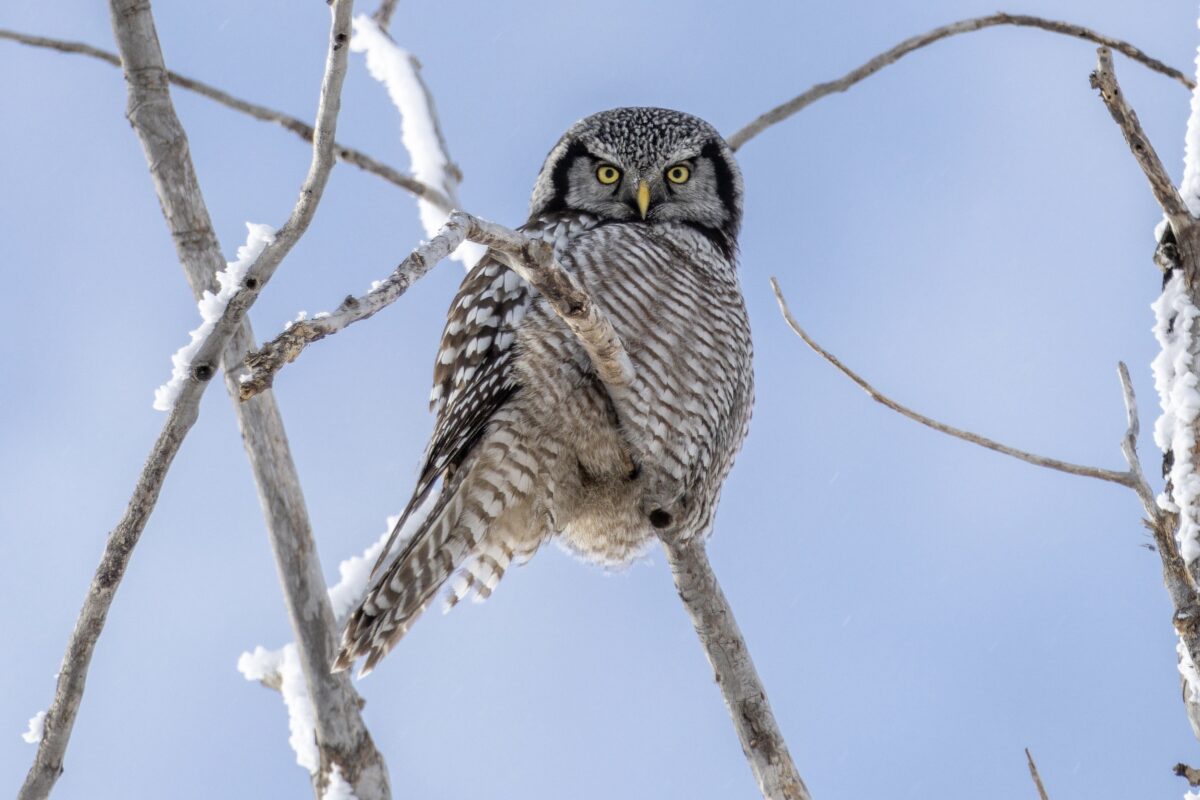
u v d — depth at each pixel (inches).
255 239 272.8
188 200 356.2
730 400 428.8
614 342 339.0
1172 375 260.4
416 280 236.1
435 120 432.5
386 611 370.3
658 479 405.4
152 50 359.6
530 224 460.4
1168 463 261.4
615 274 403.9
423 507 399.2
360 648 360.8
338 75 254.5
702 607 330.6
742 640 332.2
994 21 402.0
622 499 408.8
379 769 335.3
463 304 417.1
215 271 354.9
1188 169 272.7
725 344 422.6
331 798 330.3
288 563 340.8
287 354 211.6
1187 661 251.9
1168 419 260.7
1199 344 258.5
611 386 366.3
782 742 325.1
